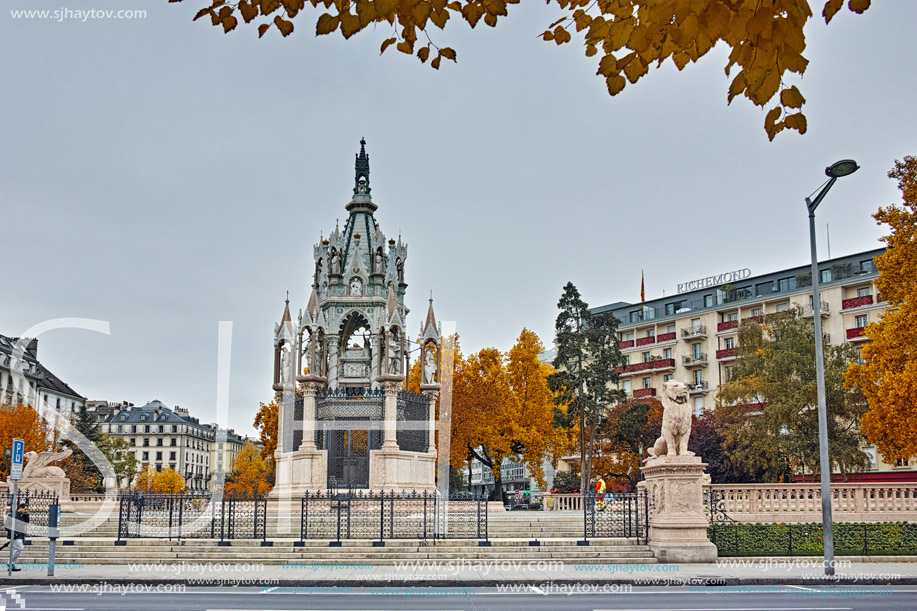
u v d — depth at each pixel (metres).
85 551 25.36
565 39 5.50
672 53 5.21
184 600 17.30
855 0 4.66
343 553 24.92
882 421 39.09
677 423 26.00
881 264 38.72
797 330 60.00
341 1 4.89
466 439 55.28
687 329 88.62
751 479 60.44
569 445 66.19
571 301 67.50
